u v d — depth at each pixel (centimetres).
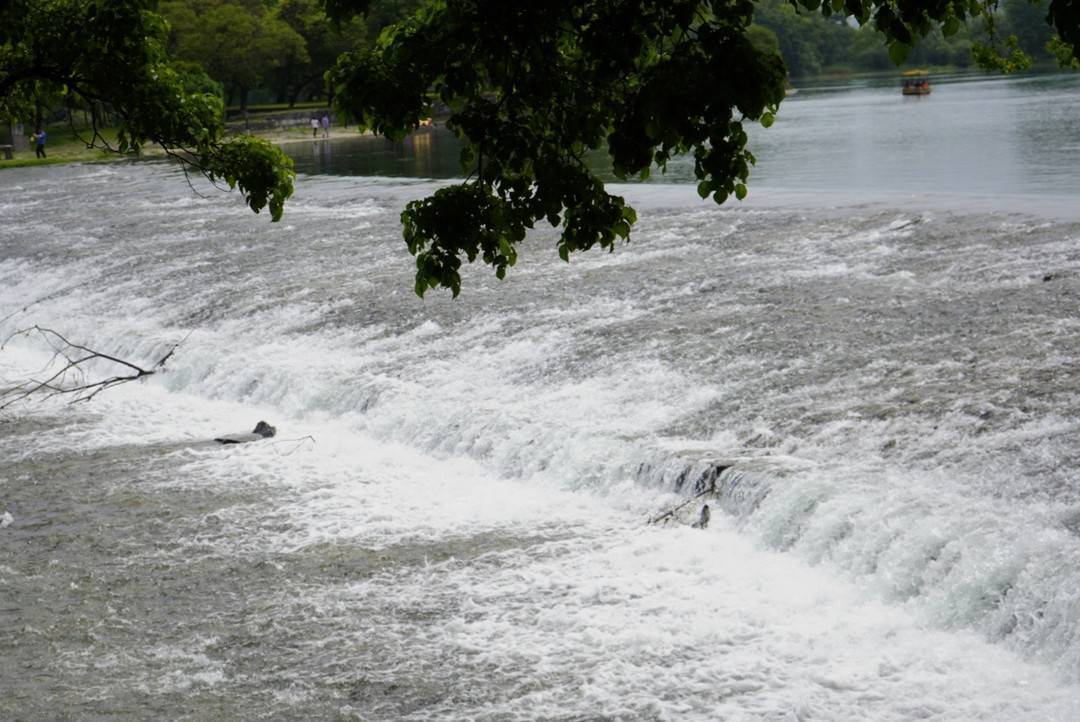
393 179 6706
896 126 8788
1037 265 2902
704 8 1217
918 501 1800
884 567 1702
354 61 1306
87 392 3172
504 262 1434
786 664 1558
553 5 1222
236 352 3195
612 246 1416
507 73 1317
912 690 1468
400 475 2380
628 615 1720
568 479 2216
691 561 1855
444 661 1655
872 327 2617
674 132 1151
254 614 1844
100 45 2420
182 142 2627
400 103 1290
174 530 2192
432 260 1427
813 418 2181
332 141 11912
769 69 1141
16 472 2572
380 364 2928
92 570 2055
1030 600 1545
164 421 2877
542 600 1791
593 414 2408
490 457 2373
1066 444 1906
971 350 2380
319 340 3206
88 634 1823
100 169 9019
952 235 3325
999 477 1844
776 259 3353
